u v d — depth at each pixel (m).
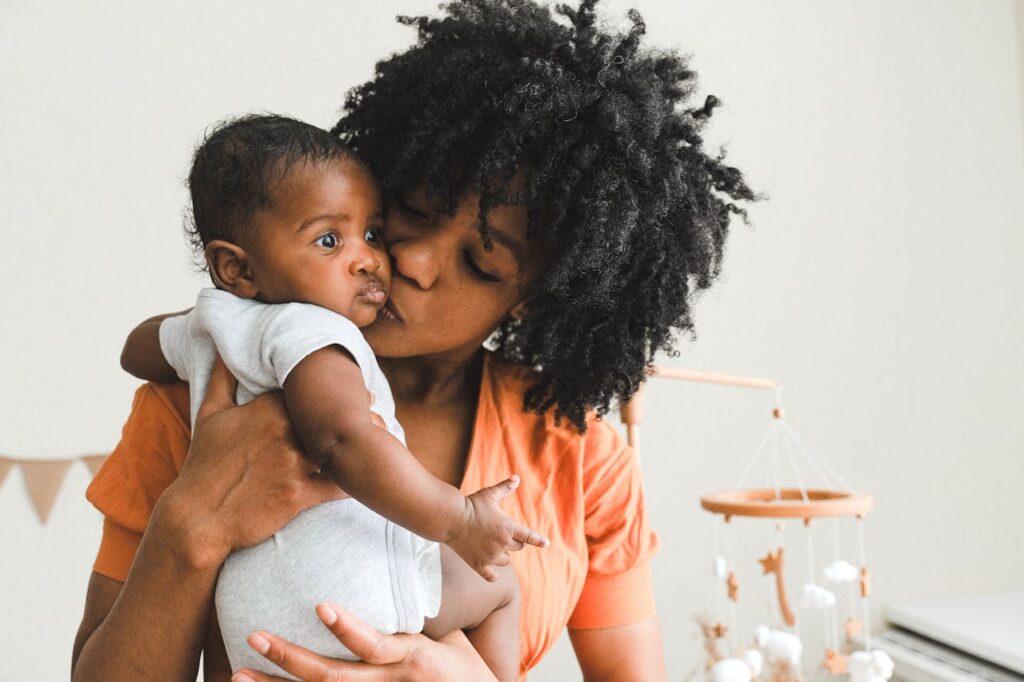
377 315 0.92
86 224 2.40
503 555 0.80
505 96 0.90
